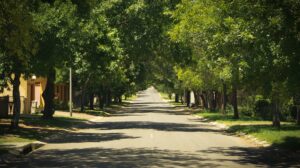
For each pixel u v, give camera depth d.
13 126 31.48
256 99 53.56
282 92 27.23
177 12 34.03
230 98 71.81
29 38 18.02
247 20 20.88
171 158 19.30
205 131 35.56
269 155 20.80
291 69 19.94
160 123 46.16
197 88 67.38
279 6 17.77
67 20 31.62
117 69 64.81
